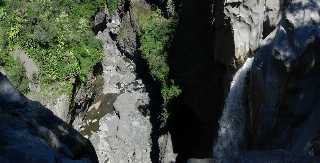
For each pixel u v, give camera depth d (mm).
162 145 19359
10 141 3787
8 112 4266
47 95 20141
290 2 10766
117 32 22938
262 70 10773
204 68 16172
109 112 22516
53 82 20422
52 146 4246
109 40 23547
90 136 22062
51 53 20469
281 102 10328
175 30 17953
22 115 4324
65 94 20422
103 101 22797
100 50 21672
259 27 11898
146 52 18656
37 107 4609
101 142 21891
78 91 21203
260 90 10852
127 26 21922
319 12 10227
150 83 21594
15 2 20234
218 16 13602
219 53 13984
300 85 10078
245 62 12188
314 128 9508
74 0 21344
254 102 11219
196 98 16984
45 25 20391
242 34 12320
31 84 20094
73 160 4078
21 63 19938
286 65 10062
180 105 18406
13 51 19953
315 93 9914
